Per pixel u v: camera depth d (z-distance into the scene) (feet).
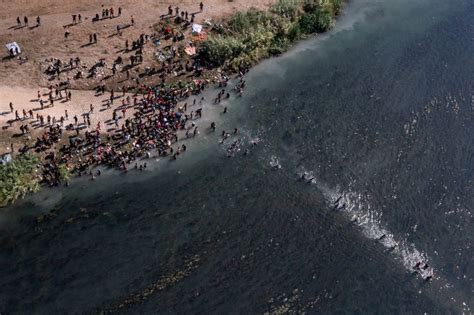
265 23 320.09
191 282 207.41
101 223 222.48
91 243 215.72
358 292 211.41
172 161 247.70
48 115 255.50
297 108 280.10
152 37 298.76
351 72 304.91
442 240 231.71
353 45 323.78
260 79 293.84
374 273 217.77
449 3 365.61
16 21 293.23
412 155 263.08
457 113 287.28
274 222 229.86
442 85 302.04
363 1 360.69
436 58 319.88
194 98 276.41
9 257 209.46
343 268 217.77
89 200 229.86
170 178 241.35
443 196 247.70
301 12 335.26
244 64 298.15
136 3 315.17
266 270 213.87
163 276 208.23
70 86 271.69
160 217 226.58
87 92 270.46
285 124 271.28
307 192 242.78
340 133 269.85
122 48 290.76
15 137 244.63
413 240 230.48
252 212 232.32
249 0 333.42
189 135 258.37
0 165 231.71
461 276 221.25
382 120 278.46
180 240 219.61
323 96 288.71
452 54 323.98
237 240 222.07
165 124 259.19
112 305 198.70
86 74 277.03
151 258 213.05
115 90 273.95
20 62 276.00
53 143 245.04
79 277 205.46
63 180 233.76
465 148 269.23
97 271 207.62
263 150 258.16
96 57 284.00
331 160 257.14
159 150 249.34
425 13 354.74
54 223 220.84
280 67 303.07
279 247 221.66
